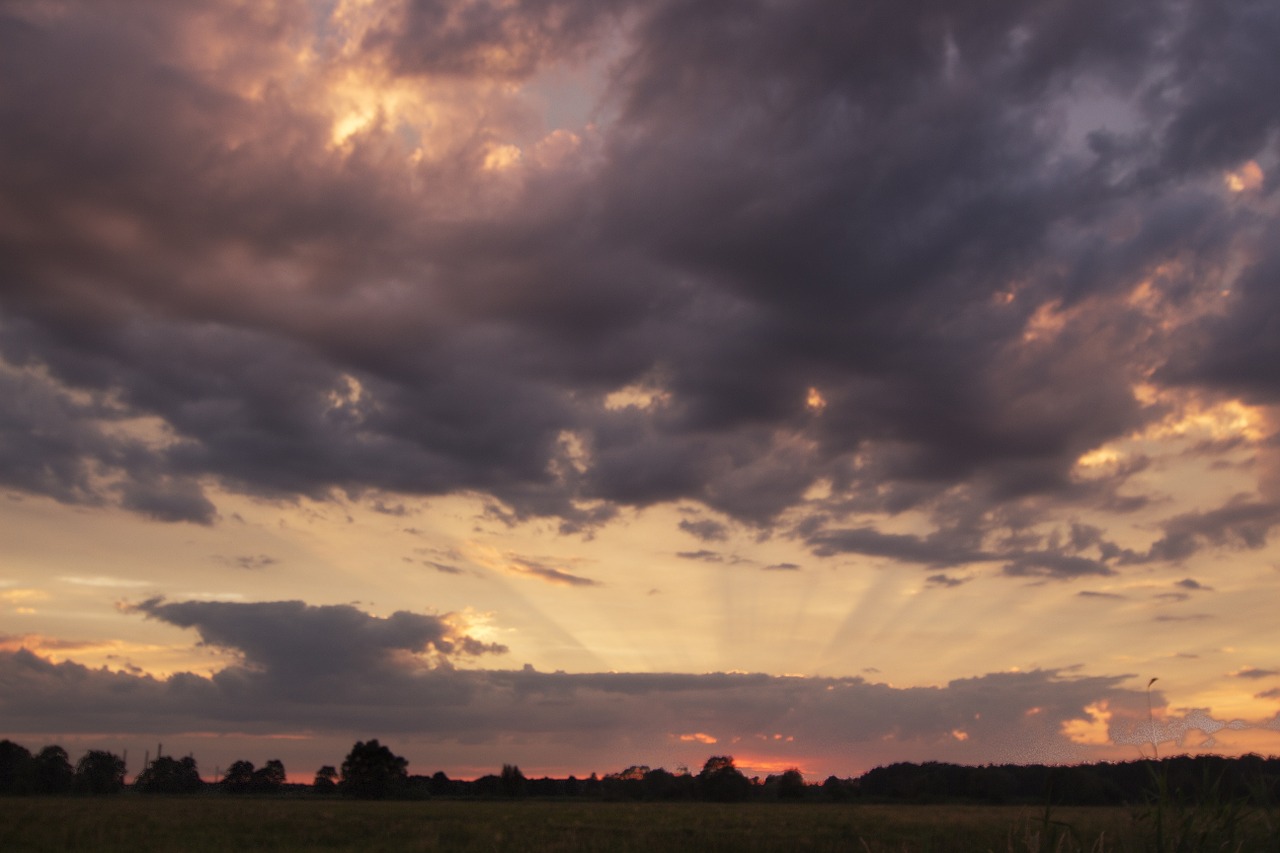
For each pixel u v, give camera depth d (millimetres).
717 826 41844
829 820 46500
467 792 128875
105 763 117062
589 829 38969
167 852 26391
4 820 36781
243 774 136875
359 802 82125
